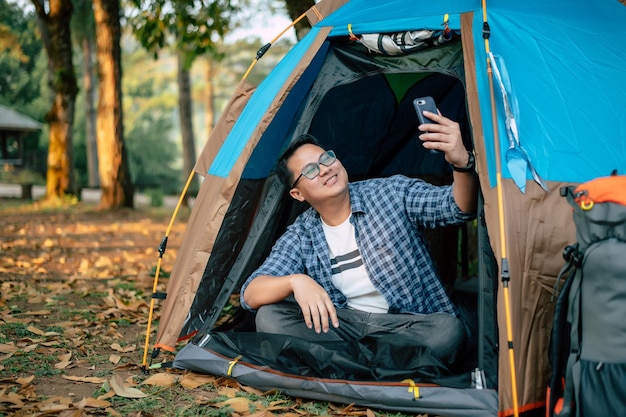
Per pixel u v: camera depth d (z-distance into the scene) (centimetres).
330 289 358
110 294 576
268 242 392
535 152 301
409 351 326
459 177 320
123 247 967
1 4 2839
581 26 361
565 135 310
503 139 301
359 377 323
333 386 321
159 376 351
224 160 377
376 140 502
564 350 262
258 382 341
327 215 354
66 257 838
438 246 521
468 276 587
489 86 309
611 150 312
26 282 636
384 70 366
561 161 302
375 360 331
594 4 381
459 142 310
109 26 1503
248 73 406
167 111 4450
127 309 521
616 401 239
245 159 362
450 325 336
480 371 306
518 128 302
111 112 1542
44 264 776
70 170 1784
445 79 473
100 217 1448
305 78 387
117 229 1210
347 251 354
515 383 277
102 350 417
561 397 261
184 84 2233
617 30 375
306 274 373
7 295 569
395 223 348
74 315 505
